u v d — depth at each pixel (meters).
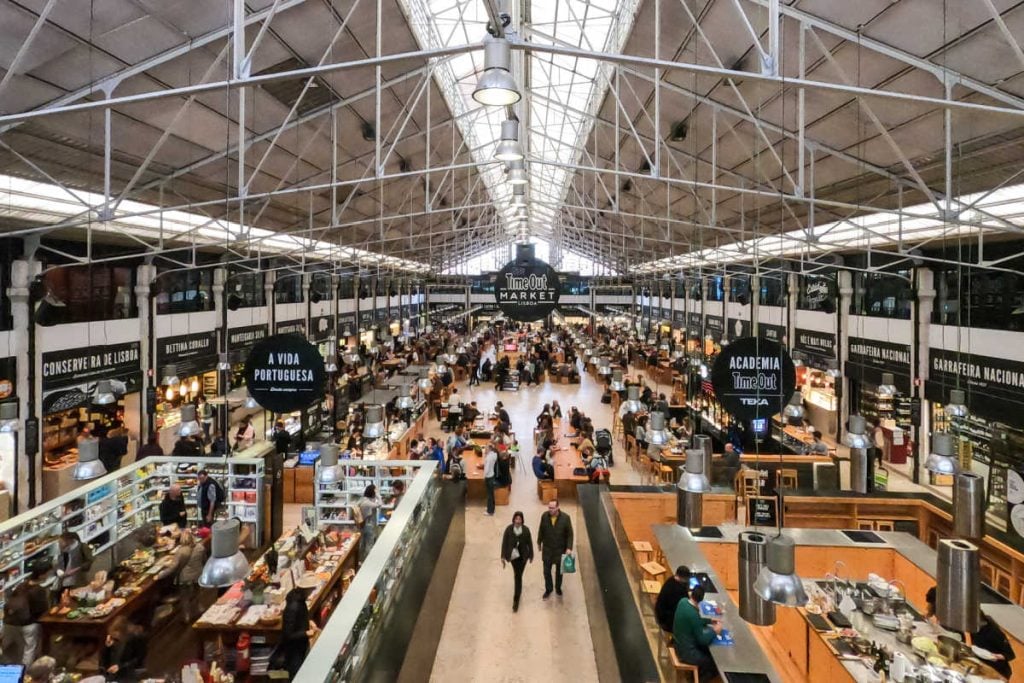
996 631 5.84
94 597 6.88
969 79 6.71
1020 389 10.58
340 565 7.93
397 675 5.16
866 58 7.24
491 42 3.58
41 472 10.97
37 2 5.79
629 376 26.23
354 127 12.27
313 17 7.96
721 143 12.22
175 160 10.43
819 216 14.84
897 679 5.39
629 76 10.81
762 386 6.67
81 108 4.03
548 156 21.31
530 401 23.22
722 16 7.71
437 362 21.81
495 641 7.41
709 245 24.48
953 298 12.54
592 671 6.83
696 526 5.66
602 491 10.09
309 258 22.19
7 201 8.83
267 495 10.20
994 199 9.81
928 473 13.57
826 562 8.38
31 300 10.58
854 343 16.17
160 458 9.98
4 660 6.31
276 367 6.51
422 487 8.17
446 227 29.59
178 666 6.75
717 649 5.46
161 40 7.13
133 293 13.63
